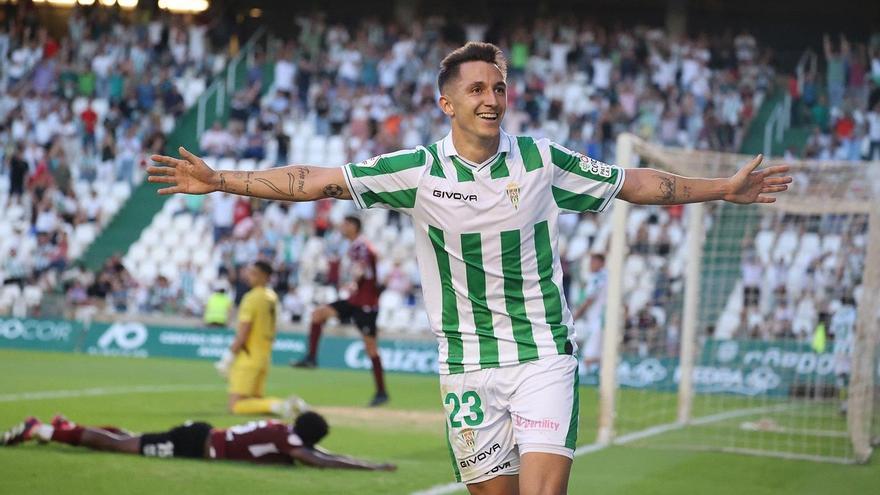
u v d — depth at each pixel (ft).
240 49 331.98
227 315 238.27
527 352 48.42
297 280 254.47
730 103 288.71
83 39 312.71
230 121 288.92
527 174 48.42
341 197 48.75
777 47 323.98
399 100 296.10
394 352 226.17
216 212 268.41
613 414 120.98
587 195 49.67
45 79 303.89
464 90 47.55
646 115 281.74
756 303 193.88
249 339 131.54
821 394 167.22
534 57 303.48
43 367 194.49
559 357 48.49
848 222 157.38
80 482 78.84
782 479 96.17
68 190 278.46
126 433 94.02
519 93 293.02
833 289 165.17
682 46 299.79
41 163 284.20
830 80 289.94
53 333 245.24
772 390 180.45
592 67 294.25
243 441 90.22
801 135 285.43
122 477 81.46
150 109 299.99
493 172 48.16
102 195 281.13
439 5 340.80
